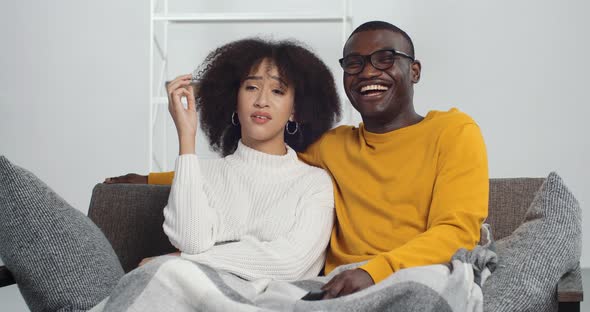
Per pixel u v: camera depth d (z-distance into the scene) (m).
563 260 1.71
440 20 4.69
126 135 4.93
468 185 1.83
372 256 1.88
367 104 2.00
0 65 5.02
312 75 2.17
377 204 1.93
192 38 4.80
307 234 1.89
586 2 4.61
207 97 2.26
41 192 1.83
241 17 3.98
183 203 1.88
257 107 2.04
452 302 1.51
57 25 4.98
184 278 1.53
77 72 4.97
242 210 1.96
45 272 1.78
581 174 4.65
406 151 1.95
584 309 3.52
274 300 1.54
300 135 2.25
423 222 1.89
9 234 1.80
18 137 5.03
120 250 2.12
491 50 4.67
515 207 2.02
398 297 1.46
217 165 2.08
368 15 4.73
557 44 4.63
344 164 2.04
